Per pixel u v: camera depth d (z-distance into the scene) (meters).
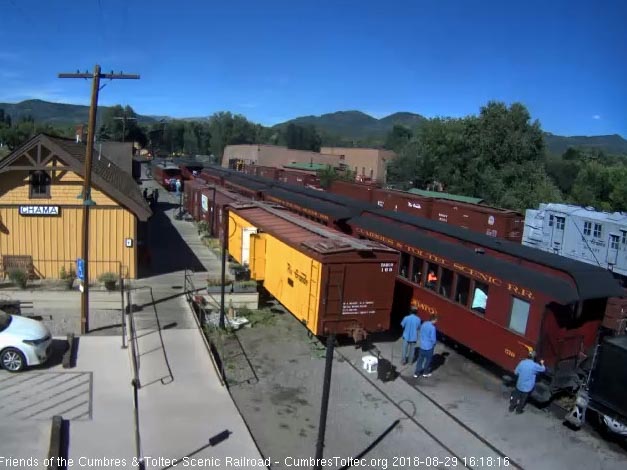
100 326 16.78
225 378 13.83
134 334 16.16
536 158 58.44
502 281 14.25
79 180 21.28
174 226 38.50
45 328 13.90
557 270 13.70
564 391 14.30
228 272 24.42
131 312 17.34
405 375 15.02
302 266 16.56
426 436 11.73
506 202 54.09
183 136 145.75
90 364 13.87
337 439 11.34
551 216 28.95
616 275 25.08
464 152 61.38
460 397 13.84
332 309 15.60
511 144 56.75
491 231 27.89
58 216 21.42
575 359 13.65
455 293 16.19
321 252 15.26
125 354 14.63
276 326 18.41
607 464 11.10
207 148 149.12
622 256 24.83
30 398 11.83
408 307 18.42
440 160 64.44
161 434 10.63
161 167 63.97
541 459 11.13
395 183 72.75
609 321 15.66
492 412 13.12
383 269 15.93
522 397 12.91
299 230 19.23
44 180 21.08
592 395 12.05
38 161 20.55
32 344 13.12
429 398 13.62
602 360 11.88
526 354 13.40
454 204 30.83
